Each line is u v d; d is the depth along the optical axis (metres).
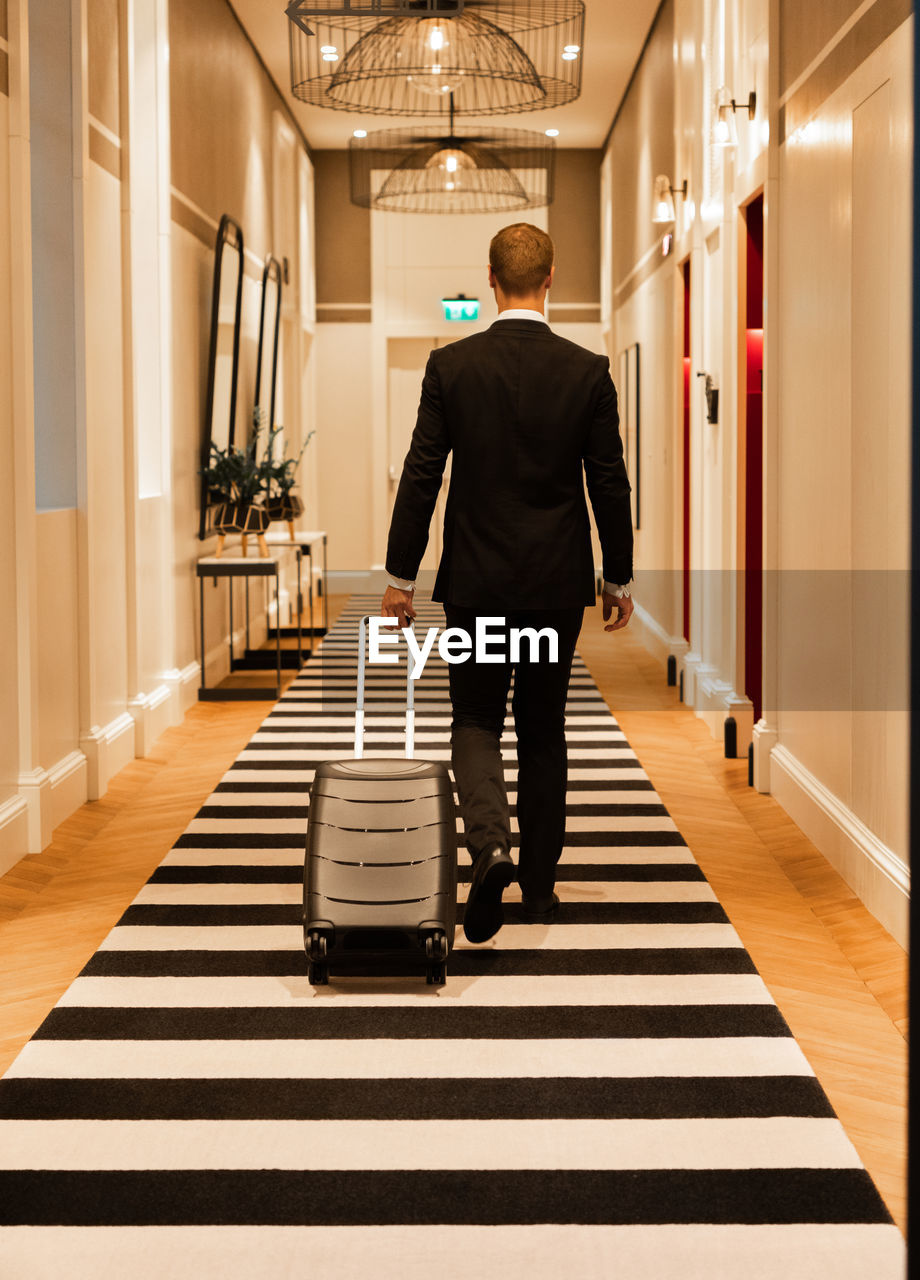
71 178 4.50
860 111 3.41
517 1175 2.08
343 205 12.29
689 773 5.04
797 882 3.69
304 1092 2.36
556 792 3.21
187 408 6.60
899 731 3.17
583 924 3.25
